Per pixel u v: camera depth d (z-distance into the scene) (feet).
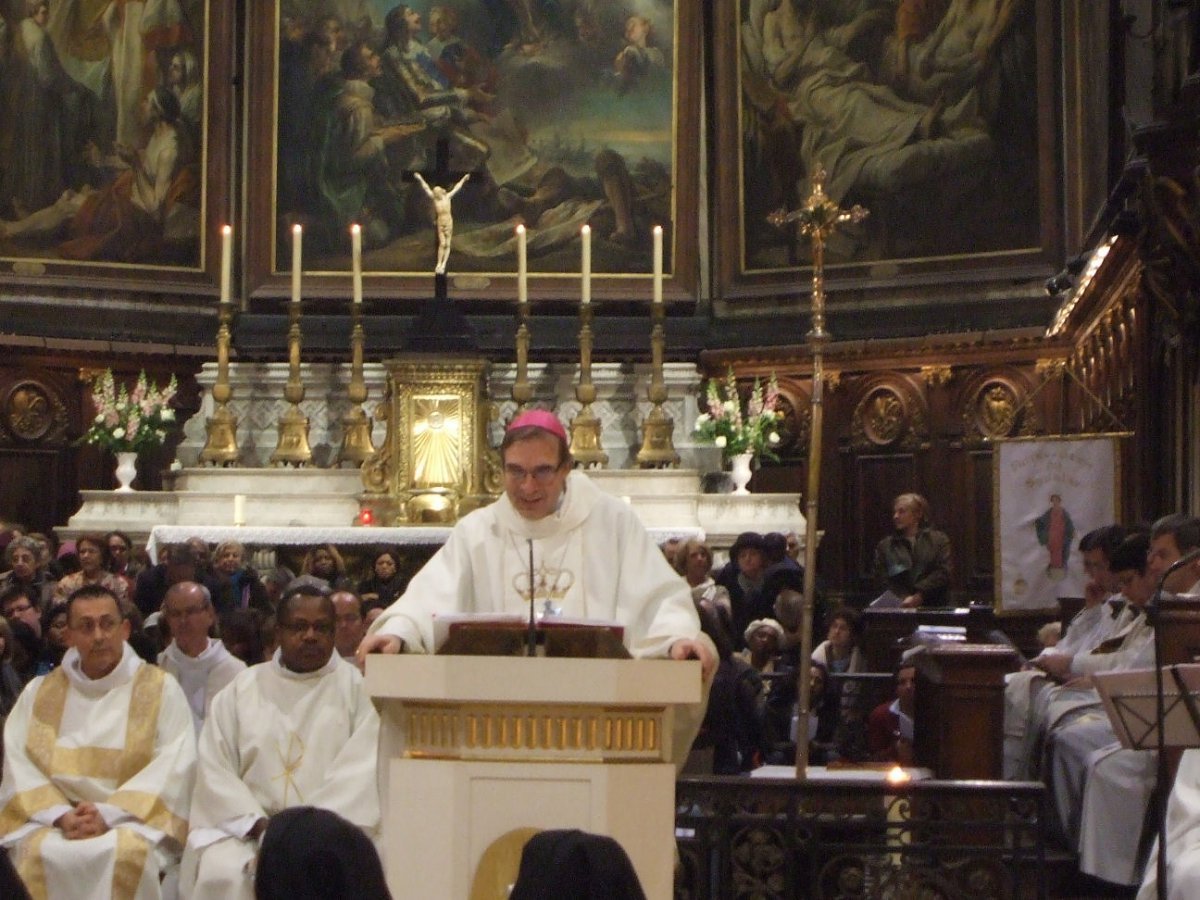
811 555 30.60
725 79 86.94
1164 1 50.93
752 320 87.61
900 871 27.66
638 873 18.63
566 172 88.58
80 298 84.99
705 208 89.76
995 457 55.11
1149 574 33.17
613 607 23.00
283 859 11.81
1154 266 49.80
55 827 27.86
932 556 57.31
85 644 28.81
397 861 18.74
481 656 18.52
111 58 85.15
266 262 87.76
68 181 84.69
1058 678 36.11
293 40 87.51
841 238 85.25
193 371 86.53
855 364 84.02
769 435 74.59
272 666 28.68
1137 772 31.14
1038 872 27.04
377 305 88.22
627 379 79.97
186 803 28.55
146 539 70.54
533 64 88.53
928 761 33.24
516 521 23.12
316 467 77.87
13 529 60.70
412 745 19.20
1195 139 43.57
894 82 83.25
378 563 63.41
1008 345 79.97
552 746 18.80
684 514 70.69
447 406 71.72
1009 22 80.07
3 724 30.55
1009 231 81.25
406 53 88.07
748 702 34.42
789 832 27.40
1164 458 55.88
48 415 84.17
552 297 88.28
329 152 87.92
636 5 88.07
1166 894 24.29
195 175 86.99
